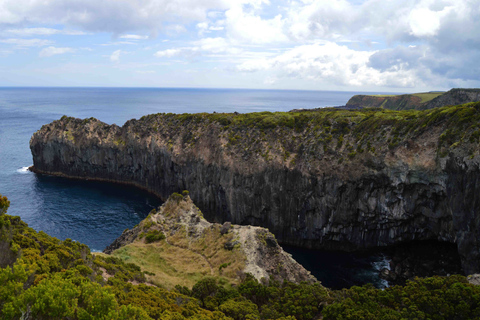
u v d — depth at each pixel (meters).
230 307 42.97
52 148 155.88
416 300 42.66
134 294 39.81
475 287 42.84
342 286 72.50
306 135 108.25
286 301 46.53
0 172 155.62
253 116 129.12
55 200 122.12
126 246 64.44
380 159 86.81
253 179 103.50
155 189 137.25
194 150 122.00
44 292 27.08
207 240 64.81
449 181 75.44
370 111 119.69
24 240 38.31
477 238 68.75
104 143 150.12
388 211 87.38
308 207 95.62
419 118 89.50
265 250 60.22
